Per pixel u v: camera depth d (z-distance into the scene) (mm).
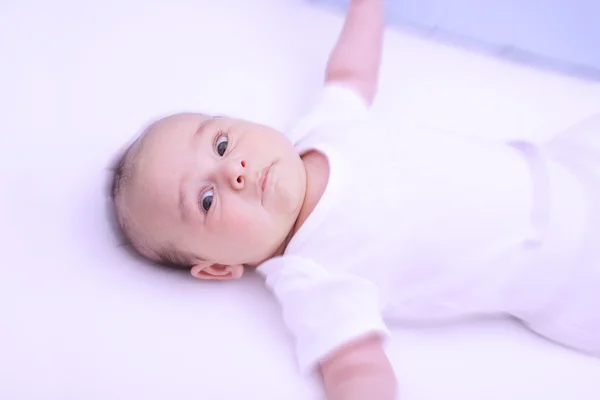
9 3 1185
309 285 974
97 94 1155
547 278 984
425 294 1004
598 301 972
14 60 1140
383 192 988
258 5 1309
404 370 996
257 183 952
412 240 978
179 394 932
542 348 1047
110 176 1066
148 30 1233
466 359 1020
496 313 1073
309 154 1055
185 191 960
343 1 1332
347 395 901
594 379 1016
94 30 1206
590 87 1311
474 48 1323
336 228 984
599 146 1016
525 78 1307
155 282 1038
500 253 975
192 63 1227
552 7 1353
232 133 1000
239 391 947
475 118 1252
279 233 987
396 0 1342
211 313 1018
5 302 949
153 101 1180
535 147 1043
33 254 999
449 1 1346
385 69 1278
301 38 1292
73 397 906
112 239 1055
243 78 1235
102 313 979
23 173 1053
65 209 1049
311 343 941
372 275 989
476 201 979
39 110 1111
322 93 1175
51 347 931
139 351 956
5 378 896
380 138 1045
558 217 971
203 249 987
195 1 1280
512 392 992
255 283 1064
